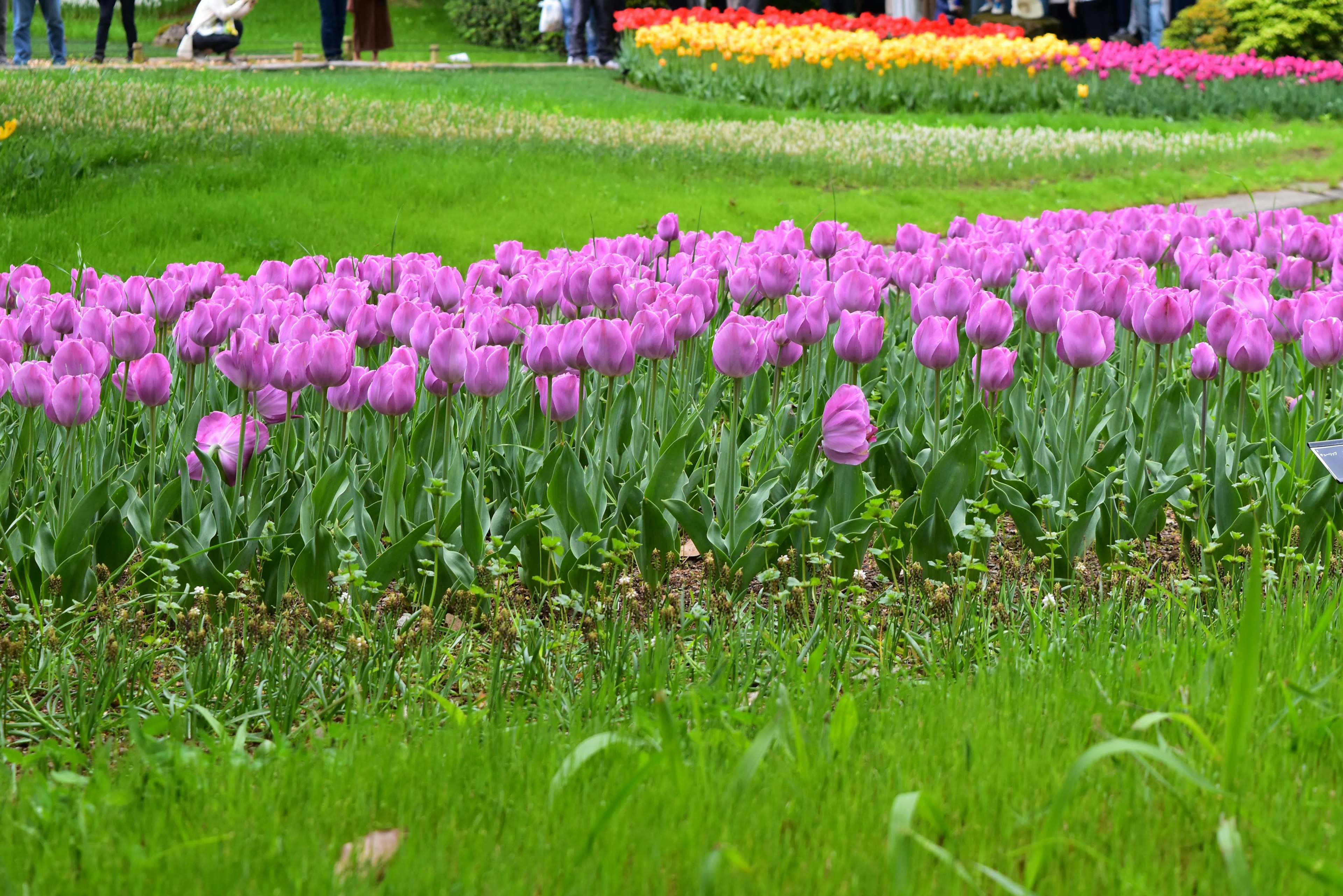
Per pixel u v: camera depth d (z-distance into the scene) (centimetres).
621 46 2930
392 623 373
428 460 483
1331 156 1977
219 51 2741
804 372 546
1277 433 533
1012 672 333
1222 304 517
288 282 611
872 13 3988
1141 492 479
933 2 3619
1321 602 385
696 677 355
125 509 427
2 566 423
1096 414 555
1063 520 458
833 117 2292
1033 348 657
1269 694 308
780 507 445
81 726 325
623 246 699
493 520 443
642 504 424
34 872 231
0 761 300
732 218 1395
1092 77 2506
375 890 227
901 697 329
